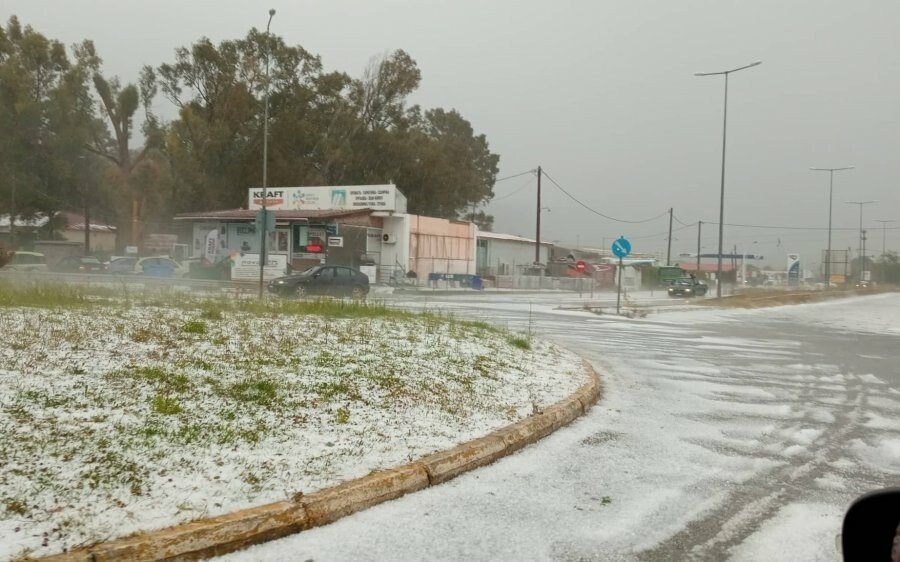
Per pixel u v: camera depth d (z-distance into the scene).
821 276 90.25
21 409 5.86
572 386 9.62
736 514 5.30
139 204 53.88
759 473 6.39
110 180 52.88
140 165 54.34
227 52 57.84
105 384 6.86
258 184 58.19
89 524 4.13
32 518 4.12
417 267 48.06
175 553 4.08
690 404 9.66
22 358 7.61
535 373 10.37
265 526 4.49
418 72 67.81
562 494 5.66
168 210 55.06
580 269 46.25
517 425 7.21
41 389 6.46
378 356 9.84
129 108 54.19
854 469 6.59
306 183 60.06
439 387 8.48
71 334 9.32
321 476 5.25
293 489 4.96
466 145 82.88
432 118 83.88
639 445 7.29
